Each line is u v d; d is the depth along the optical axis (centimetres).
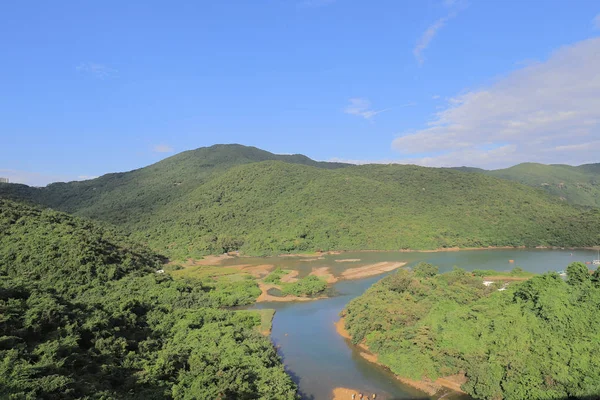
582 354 5138
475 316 6562
